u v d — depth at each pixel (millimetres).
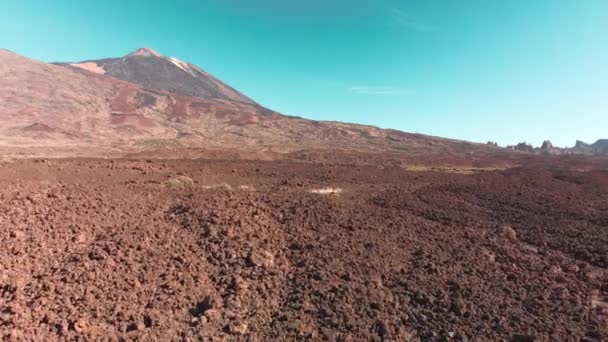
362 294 7066
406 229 11234
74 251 7277
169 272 6938
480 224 13102
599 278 8898
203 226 9102
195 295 6512
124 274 6645
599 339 6281
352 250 8945
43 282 6070
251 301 6582
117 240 7777
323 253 8609
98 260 6906
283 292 7004
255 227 9406
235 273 7293
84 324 5293
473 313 6754
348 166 28016
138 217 9414
